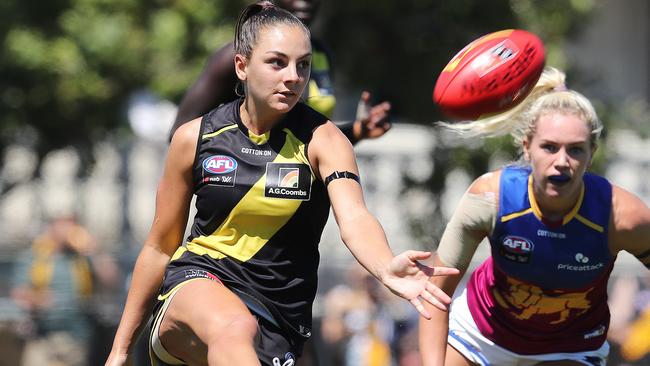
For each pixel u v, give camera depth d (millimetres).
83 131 42656
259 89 14406
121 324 15648
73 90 39406
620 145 46344
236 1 37688
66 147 43844
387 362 33688
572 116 15359
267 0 18797
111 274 36156
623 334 33094
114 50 38656
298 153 14609
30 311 35031
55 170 46438
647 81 62500
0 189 45812
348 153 14609
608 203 15711
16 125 41031
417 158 42344
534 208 15758
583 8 41406
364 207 14102
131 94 40531
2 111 40344
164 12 38219
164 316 14617
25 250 39719
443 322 16641
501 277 16547
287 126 14766
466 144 39938
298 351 15242
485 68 15555
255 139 14680
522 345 17016
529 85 15734
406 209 42688
